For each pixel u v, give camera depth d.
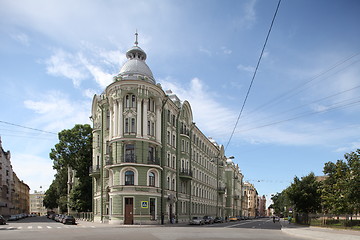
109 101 41.12
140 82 39.22
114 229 26.86
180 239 17.89
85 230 25.09
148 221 37.03
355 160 31.73
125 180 37.50
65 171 72.25
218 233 23.81
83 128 57.66
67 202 58.12
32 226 33.00
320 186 43.03
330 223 34.88
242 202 112.00
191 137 54.31
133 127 38.59
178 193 46.62
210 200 66.94
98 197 44.31
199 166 58.97
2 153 85.06
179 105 50.00
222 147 80.81
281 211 120.12
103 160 43.75
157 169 39.50
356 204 31.11
